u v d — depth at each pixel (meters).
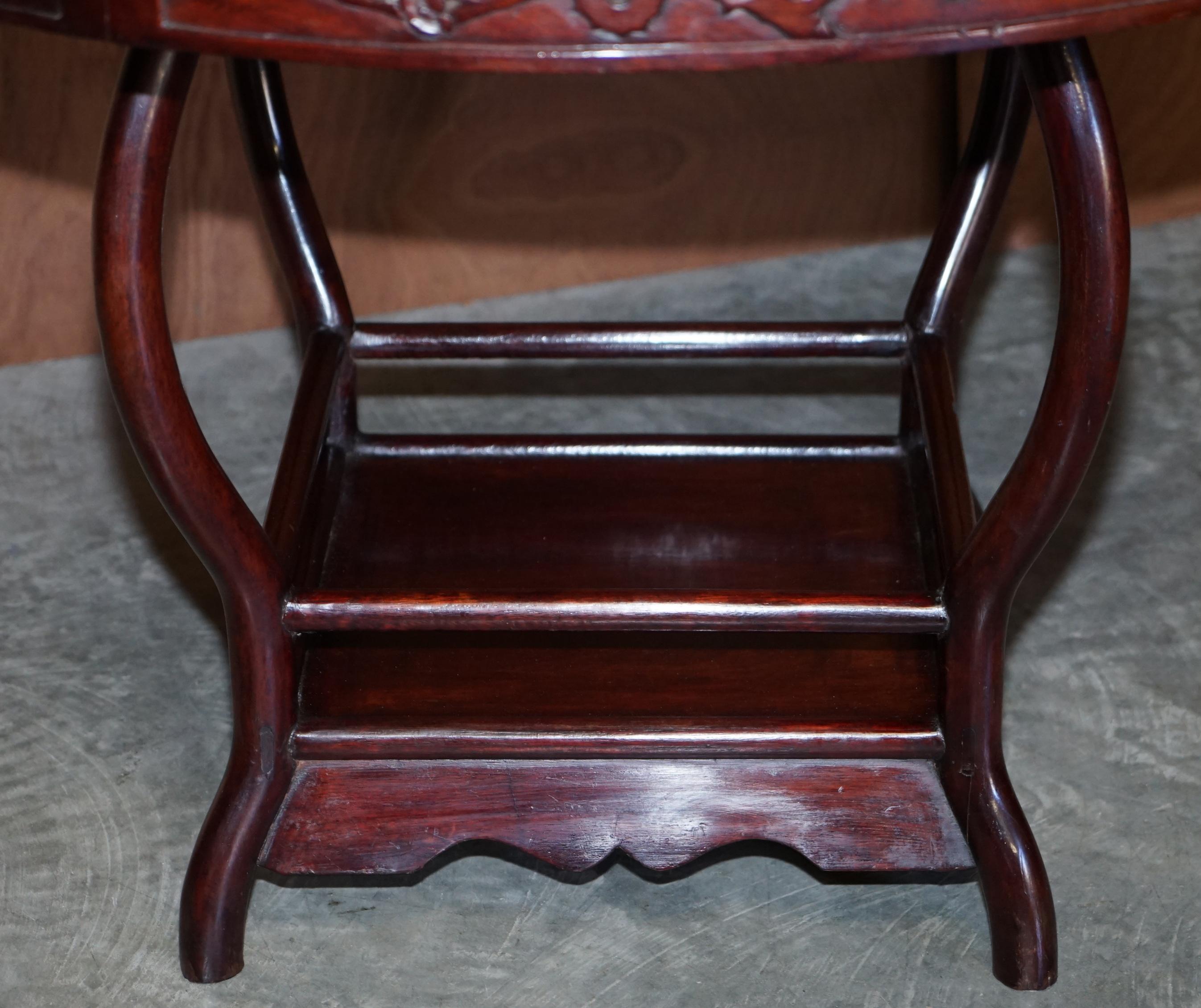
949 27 0.55
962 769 0.85
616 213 1.72
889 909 0.94
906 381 1.06
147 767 1.06
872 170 1.76
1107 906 0.93
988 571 0.78
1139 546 1.28
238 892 0.87
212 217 1.58
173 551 1.31
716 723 0.85
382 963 0.90
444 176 1.64
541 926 0.93
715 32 0.55
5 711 1.12
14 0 0.57
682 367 1.57
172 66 0.64
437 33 0.55
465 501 1.02
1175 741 1.07
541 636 0.93
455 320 1.69
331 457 1.04
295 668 0.84
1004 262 1.74
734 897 0.95
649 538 0.98
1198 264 1.72
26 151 1.50
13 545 1.31
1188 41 1.71
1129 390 1.49
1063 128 0.65
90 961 0.90
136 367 0.69
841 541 0.98
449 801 0.87
